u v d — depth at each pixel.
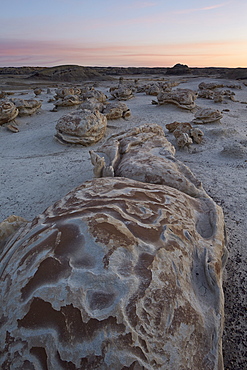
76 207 3.28
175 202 3.88
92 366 1.84
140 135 7.56
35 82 53.94
